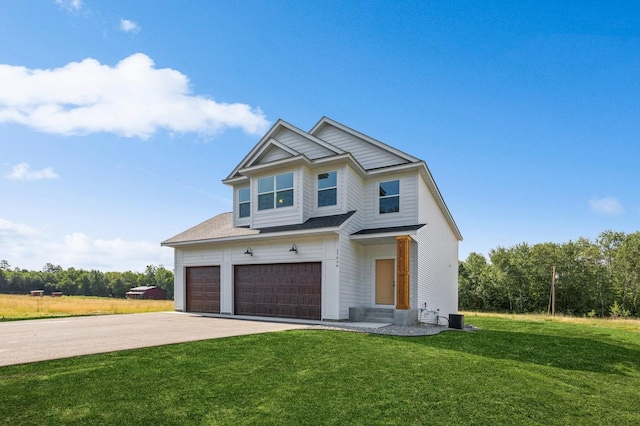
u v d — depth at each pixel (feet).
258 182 52.08
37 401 12.74
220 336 27.58
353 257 44.98
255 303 48.75
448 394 14.58
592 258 146.20
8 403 12.48
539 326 47.42
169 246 57.16
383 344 25.25
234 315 49.80
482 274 162.20
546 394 15.15
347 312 42.78
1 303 81.71
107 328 33.22
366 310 43.80
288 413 12.14
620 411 13.55
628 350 28.02
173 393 13.91
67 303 85.15
